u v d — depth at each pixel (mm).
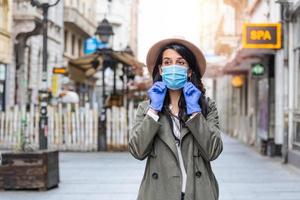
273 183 12008
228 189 11086
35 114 20578
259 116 21422
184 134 3430
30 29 27453
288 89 16453
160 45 3666
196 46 3613
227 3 29422
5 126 20641
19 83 28578
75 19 40031
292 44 16531
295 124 15680
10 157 10734
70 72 23359
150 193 3451
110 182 12023
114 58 23031
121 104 24828
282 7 17062
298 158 14906
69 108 20984
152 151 3482
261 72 20359
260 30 17016
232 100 35750
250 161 17094
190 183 3389
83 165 15688
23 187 10734
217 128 3533
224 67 28531
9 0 25906
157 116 3410
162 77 3510
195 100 3420
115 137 20891
